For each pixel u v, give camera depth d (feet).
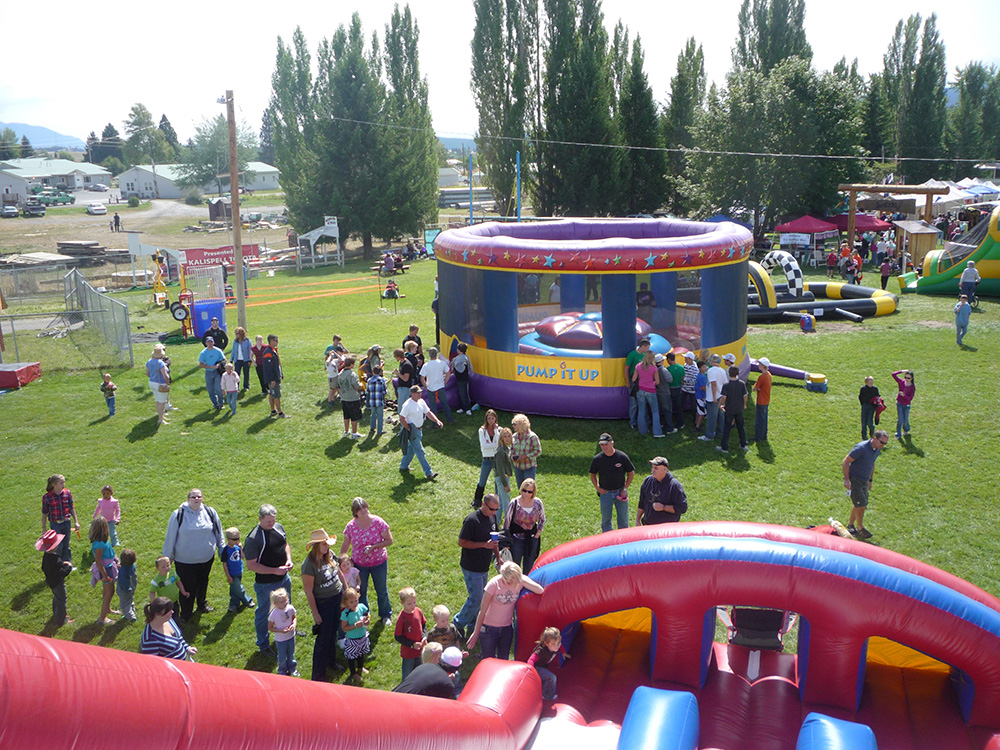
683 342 57.26
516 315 50.80
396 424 50.16
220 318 78.38
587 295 65.10
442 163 428.56
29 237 212.23
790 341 70.69
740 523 22.61
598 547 22.57
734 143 136.26
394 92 172.04
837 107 138.92
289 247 171.63
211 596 30.76
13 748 5.27
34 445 47.06
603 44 157.38
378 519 27.73
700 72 192.65
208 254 125.49
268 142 481.05
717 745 19.08
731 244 50.93
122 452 45.75
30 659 5.71
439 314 59.16
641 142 165.58
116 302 66.23
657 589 20.71
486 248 50.16
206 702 7.20
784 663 22.94
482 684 18.83
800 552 20.20
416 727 11.82
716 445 45.39
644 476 41.27
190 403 55.11
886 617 19.10
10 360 68.90
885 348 66.74
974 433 46.24
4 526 36.73
